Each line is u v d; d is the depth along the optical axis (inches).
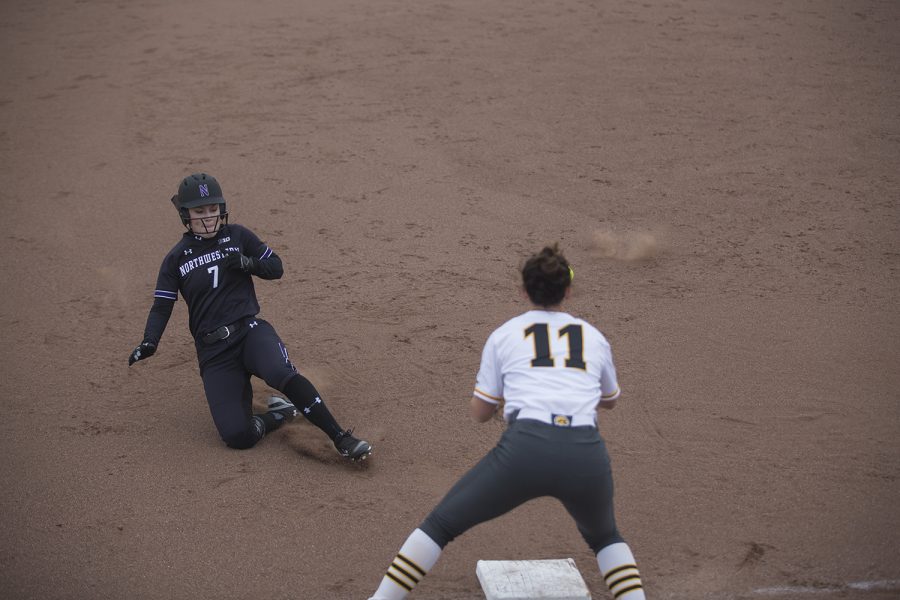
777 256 1278.3
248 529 770.8
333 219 1421.0
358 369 1028.5
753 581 701.3
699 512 782.5
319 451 881.5
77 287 1251.2
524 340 631.2
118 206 1491.1
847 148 1640.0
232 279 901.8
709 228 1368.1
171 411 962.1
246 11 2551.7
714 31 2271.2
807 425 900.0
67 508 797.9
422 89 1947.6
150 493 819.4
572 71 2028.8
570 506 609.6
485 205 1455.5
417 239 1352.1
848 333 1072.8
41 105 1929.1
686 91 1909.4
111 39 2354.8
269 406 946.1
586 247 1317.7
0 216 1460.4
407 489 823.7
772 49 2144.4
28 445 895.1
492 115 1808.6
